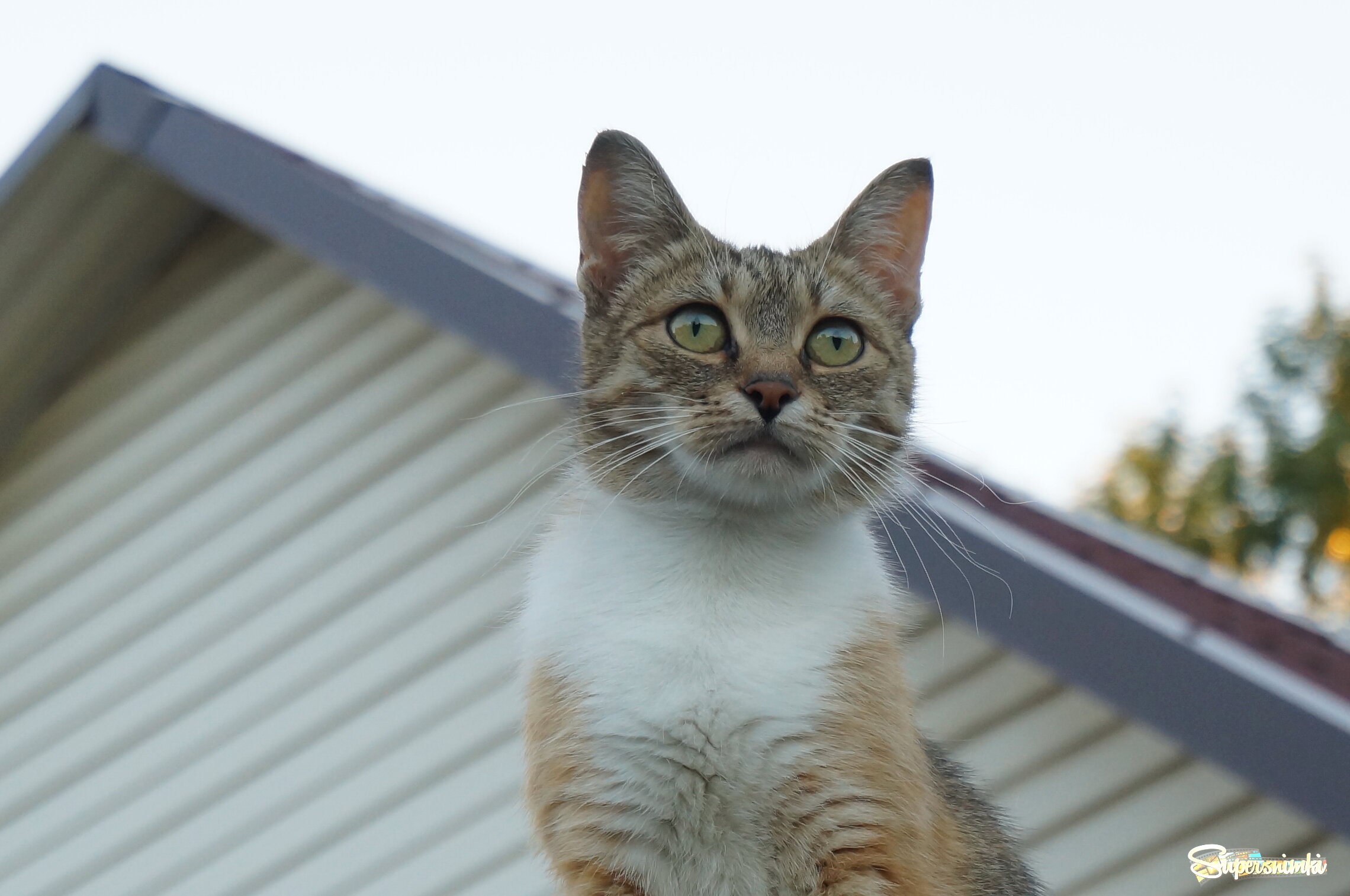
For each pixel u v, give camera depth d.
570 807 0.86
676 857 0.86
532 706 0.88
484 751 1.09
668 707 0.86
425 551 1.11
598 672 0.87
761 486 0.89
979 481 1.04
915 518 0.96
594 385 0.92
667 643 0.87
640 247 0.93
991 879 0.90
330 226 1.07
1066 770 1.01
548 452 1.09
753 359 0.89
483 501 1.11
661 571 0.89
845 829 0.85
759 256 0.93
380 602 1.11
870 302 0.93
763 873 0.86
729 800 0.86
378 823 1.09
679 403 0.89
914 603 1.00
